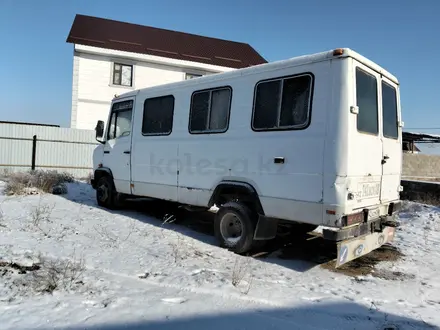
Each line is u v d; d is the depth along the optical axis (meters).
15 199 9.26
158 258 4.98
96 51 19.69
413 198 11.91
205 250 5.67
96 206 9.11
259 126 5.44
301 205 4.89
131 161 7.94
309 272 5.04
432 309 3.97
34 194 10.31
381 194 5.45
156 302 3.56
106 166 8.84
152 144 7.37
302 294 4.14
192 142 6.47
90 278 4.04
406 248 6.44
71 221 7.00
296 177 4.95
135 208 9.16
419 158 18.58
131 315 3.27
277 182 5.17
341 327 3.39
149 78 20.92
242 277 4.47
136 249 5.37
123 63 20.55
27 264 4.30
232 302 3.72
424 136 19.84
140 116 7.76
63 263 4.38
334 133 4.61
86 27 21.83
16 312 3.21
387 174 5.62
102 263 4.58
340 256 4.69
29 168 16.59
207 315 3.38
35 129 16.66
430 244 6.73
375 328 3.43
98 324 3.08
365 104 5.00
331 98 4.67
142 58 20.52
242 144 5.64
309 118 4.86
